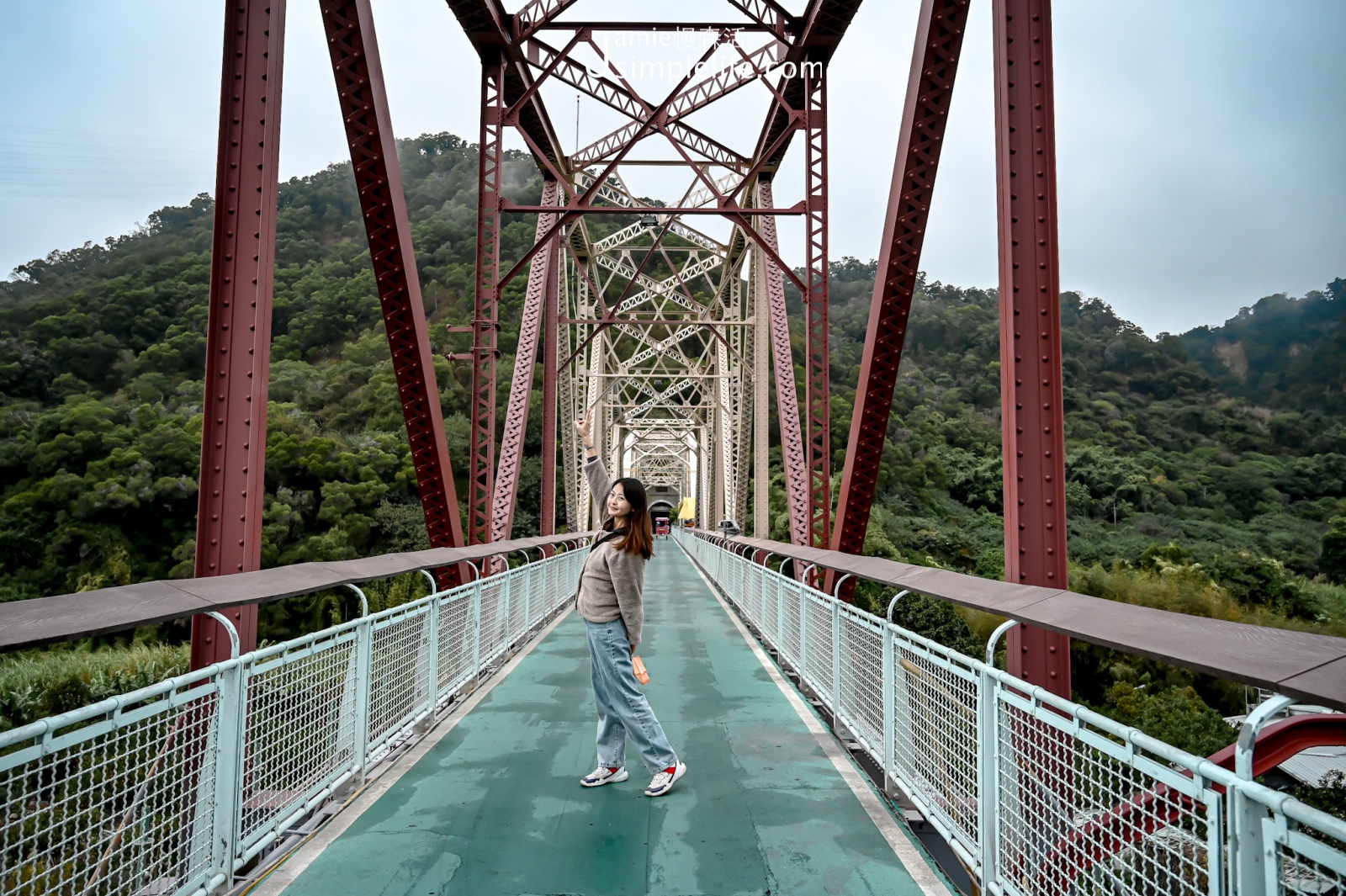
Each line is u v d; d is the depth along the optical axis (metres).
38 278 71.38
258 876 2.76
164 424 38.19
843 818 3.28
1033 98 4.15
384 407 46.84
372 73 5.78
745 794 3.56
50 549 31.16
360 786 3.76
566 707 5.25
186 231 82.81
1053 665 3.65
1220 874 1.52
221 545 4.04
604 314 23.73
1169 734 17.22
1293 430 63.56
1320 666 1.57
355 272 66.94
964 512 48.56
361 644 3.75
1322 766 8.41
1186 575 31.95
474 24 10.37
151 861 2.28
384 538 36.22
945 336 81.69
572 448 24.00
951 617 15.52
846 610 4.69
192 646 3.82
